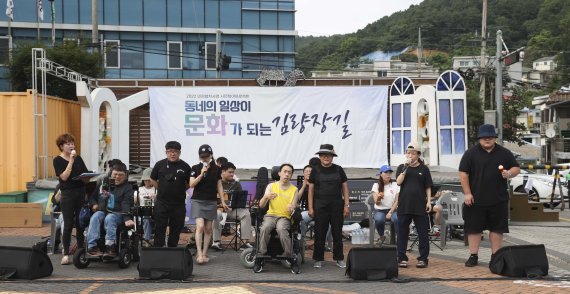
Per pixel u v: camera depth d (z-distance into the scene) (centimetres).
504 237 1306
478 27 7056
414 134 1574
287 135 1590
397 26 7875
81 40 2872
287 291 765
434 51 7194
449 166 1558
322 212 929
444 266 948
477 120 3841
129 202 930
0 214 1362
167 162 938
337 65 7106
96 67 2456
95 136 1462
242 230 1116
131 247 955
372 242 1111
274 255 910
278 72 2056
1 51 3534
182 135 1576
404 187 936
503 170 899
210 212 973
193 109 1580
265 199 909
